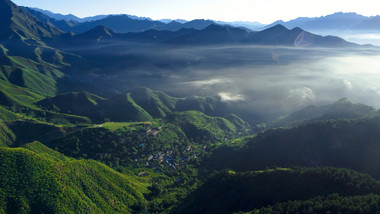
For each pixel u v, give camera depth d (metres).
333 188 151.88
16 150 193.75
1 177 172.62
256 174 182.50
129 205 198.00
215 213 165.88
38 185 175.75
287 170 176.00
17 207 161.88
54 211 164.88
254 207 159.88
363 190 146.00
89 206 180.00
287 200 154.25
